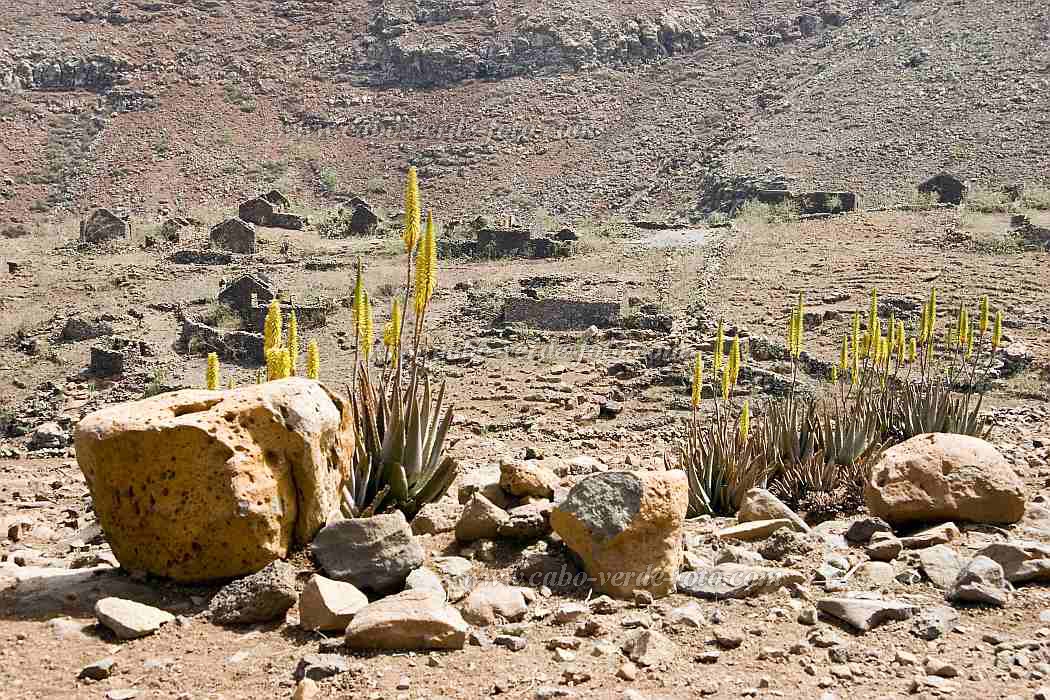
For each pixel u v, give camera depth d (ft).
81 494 41.68
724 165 225.76
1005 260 120.67
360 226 179.32
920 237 138.00
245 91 321.32
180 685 15.92
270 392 20.81
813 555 22.04
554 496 25.32
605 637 17.53
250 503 19.66
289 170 279.08
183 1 368.68
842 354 40.04
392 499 25.00
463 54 328.70
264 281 120.37
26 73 319.88
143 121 300.61
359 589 19.33
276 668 16.44
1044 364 76.38
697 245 143.84
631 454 46.75
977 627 18.04
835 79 271.08
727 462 30.60
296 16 365.81
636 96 304.30
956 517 24.17
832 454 33.50
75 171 274.36
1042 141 206.69
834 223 152.46
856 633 17.74
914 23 291.17
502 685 15.61
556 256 144.36
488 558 21.59
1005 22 271.49
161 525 19.97
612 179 251.19
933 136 220.84
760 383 74.33
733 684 15.66
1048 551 20.74
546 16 339.36
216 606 18.53
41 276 138.31
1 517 34.19
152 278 137.08
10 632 18.07
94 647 17.43
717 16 348.38
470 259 145.89
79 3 364.38
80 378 97.86
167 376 95.14
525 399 75.82
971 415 37.78
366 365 25.86
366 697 15.26
